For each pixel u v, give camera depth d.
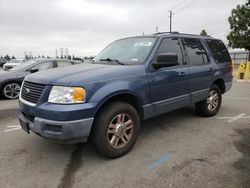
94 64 4.22
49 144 4.14
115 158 3.58
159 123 5.24
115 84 3.41
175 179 3.01
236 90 10.29
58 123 3.03
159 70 4.08
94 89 3.21
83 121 3.11
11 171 3.25
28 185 2.94
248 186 2.83
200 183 2.91
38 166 3.39
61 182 3.00
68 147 4.01
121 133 3.57
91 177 3.10
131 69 3.71
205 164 3.37
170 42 4.50
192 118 5.60
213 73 5.42
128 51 4.41
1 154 3.77
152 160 3.52
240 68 14.77
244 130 4.77
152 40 4.33
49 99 3.16
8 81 8.36
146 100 3.89
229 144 4.07
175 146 4.01
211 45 5.67
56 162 3.51
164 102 4.22
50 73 3.57
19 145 4.11
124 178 3.06
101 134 3.34
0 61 39.69
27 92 3.51
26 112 3.42
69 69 3.75
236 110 6.41
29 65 8.95
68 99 3.07
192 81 4.80
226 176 3.05
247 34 32.69
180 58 4.62
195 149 3.88
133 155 3.69
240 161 3.45
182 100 4.62
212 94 5.66
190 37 5.08
